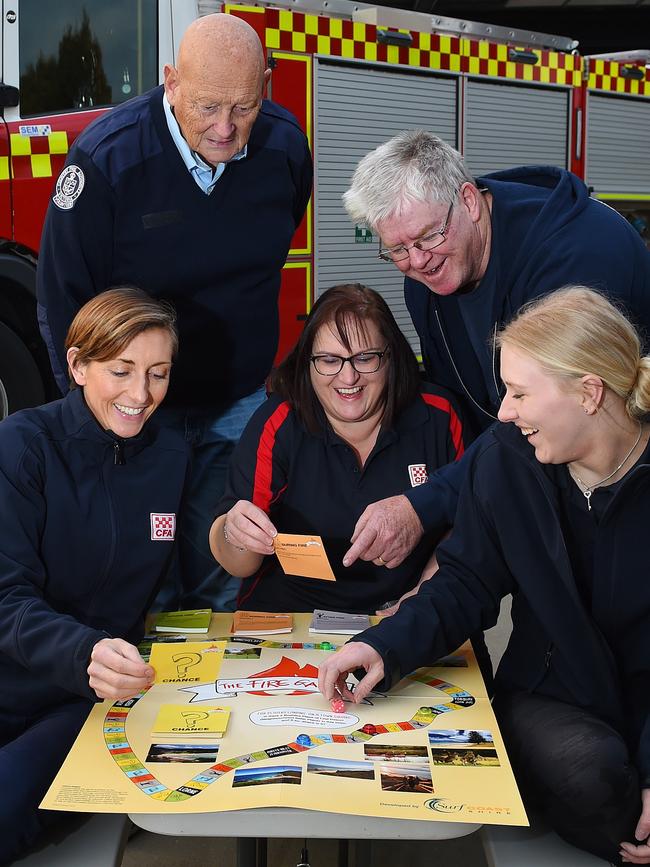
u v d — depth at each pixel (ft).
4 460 6.27
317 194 16.20
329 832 4.53
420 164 6.92
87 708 5.99
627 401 5.39
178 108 7.77
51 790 4.62
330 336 7.16
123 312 6.24
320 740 5.13
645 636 5.75
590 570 5.78
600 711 5.82
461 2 33.68
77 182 8.02
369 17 16.57
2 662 6.07
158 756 4.95
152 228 8.34
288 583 7.72
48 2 12.54
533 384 5.34
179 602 9.93
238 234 8.71
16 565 6.12
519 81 19.99
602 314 5.32
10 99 12.43
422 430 7.66
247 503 7.07
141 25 12.78
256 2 14.73
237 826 4.52
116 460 6.54
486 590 6.20
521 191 7.51
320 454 7.61
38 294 8.55
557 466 5.71
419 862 7.75
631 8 35.58
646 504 5.49
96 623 6.64
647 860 5.27
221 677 5.89
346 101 16.52
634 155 23.50
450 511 7.07
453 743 5.12
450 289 7.34
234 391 9.43
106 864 5.04
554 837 5.45
